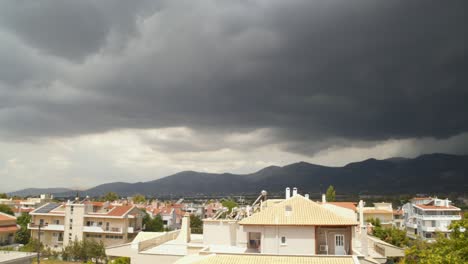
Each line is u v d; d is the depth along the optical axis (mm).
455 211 92562
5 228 80688
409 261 30438
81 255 75250
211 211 164125
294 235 32750
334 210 42062
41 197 145500
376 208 106312
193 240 45281
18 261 35312
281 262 28844
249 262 28969
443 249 26531
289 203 36125
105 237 84375
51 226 85625
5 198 163625
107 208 93500
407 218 102938
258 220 33625
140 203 170375
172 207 142875
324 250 32531
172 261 36031
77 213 85188
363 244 35125
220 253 30750
